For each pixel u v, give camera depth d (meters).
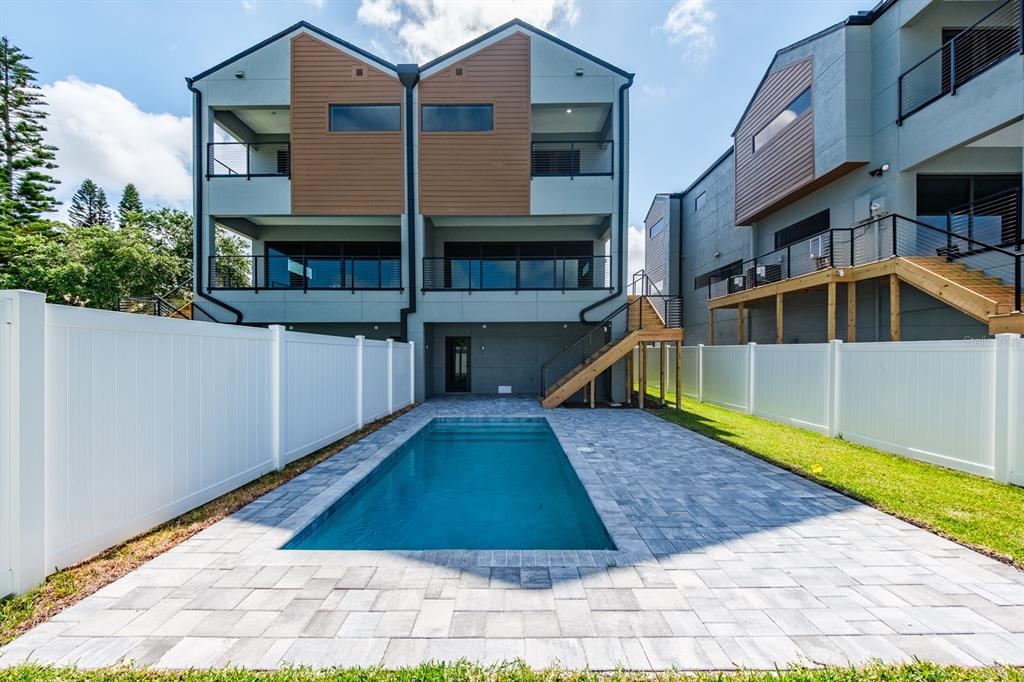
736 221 14.36
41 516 2.47
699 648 2.05
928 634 2.15
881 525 3.49
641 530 3.42
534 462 6.87
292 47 11.29
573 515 4.68
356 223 12.54
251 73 11.28
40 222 18.69
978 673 1.87
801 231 12.12
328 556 2.97
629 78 11.28
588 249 13.51
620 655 2.00
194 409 3.73
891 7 9.09
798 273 12.02
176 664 1.92
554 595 2.49
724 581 2.65
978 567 2.81
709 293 14.80
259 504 3.96
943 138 8.03
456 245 13.52
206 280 11.37
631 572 2.76
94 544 2.80
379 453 5.90
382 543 3.96
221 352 4.09
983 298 6.59
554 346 13.96
